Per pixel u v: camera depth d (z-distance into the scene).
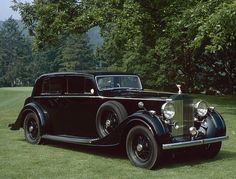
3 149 9.56
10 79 123.75
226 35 15.40
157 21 20.75
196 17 16.17
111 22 20.92
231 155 9.00
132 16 19.72
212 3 15.84
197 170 7.55
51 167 7.74
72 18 22.33
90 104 8.99
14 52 131.00
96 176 7.07
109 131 8.45
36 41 23.20
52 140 9.95
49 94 10.02
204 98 29.53
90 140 8.67
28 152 9.22
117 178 6.94
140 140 7.79
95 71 9.49
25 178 6.93
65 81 9.61
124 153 9.09
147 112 7.80
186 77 38.56
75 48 115.31
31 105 10.30
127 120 7.86
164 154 7.72
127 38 20.59
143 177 7.01
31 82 125.06
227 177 7.00
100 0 21.59
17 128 10.77
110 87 9.14
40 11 22.48
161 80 40.50
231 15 14.30
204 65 37.31
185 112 8.12
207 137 8.27
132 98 8.32
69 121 9.53
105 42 52.59
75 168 7.66
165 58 36.00
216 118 8.53
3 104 25.52
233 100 27.19
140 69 43.41
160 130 7.51
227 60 35.16
